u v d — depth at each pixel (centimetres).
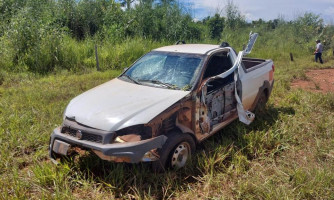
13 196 359
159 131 396
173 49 540
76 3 1658
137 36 1502
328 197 370
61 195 360
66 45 1198
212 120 489
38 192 377
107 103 417
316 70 1368
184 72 477
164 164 400
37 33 1147
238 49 1759
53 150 407
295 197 372
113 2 1659
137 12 1645
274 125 573
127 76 516
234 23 2073
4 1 1472
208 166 418
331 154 480
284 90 875
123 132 374
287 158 475
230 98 527
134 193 372
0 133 513
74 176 411
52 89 827
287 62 1541
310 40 2106
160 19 1683
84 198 367
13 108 650
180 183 398
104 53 1233
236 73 520
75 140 384
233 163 442
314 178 396
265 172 430
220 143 509
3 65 1085
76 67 1139
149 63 524
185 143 426
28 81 935
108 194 373
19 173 419
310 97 761
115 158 360
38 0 1548
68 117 408
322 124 589
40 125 552
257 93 611
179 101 418
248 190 379
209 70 490
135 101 417
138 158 364
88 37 1447
